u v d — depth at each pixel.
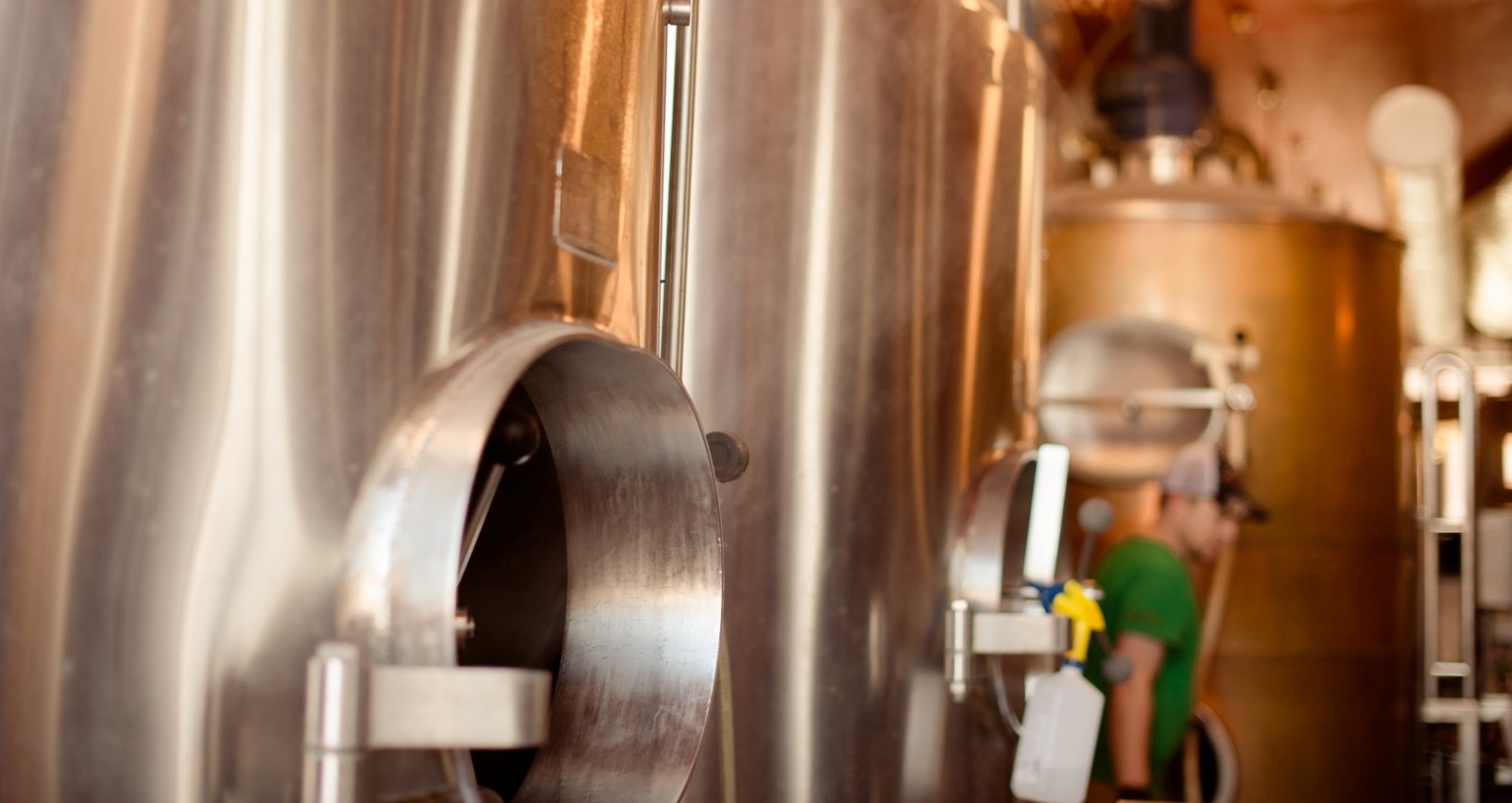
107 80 0.87
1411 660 4.05
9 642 0.85
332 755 0.83
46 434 0.86
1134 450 3.25
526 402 1.21
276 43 0.88
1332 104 6.82
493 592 1.18
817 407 1.62
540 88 1.04
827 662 1.62
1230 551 3.62
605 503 1.22
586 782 1.19
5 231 0.88
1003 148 1.91
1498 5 5.89
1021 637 1.72
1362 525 3.81
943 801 1.74
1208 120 4.53
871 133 1.68
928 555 1.73
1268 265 3.70
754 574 1.58
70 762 0.85
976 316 1.84
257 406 0.87
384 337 0.92
